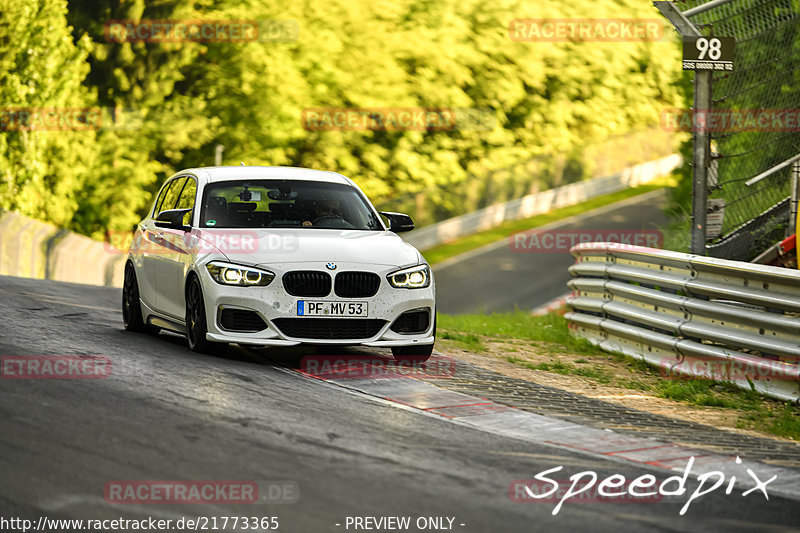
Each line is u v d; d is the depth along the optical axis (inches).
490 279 4921.3
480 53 7726.4
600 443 883.4
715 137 1542.8
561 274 4958.2
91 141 5753.0
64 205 5639.8
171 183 1449.3
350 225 1288.1
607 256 1547.7
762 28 1656.0
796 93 1674.5
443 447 821.2
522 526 634.8
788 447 930.7
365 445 807.7
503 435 887.1
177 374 1037.8
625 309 1445.6
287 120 6496.1
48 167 5605.3
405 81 7342.5
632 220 6127.0
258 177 1331.2
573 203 6722.4
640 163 7642.7
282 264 1140.5
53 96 5516.7
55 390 916.0
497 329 1857.8
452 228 6151.6
